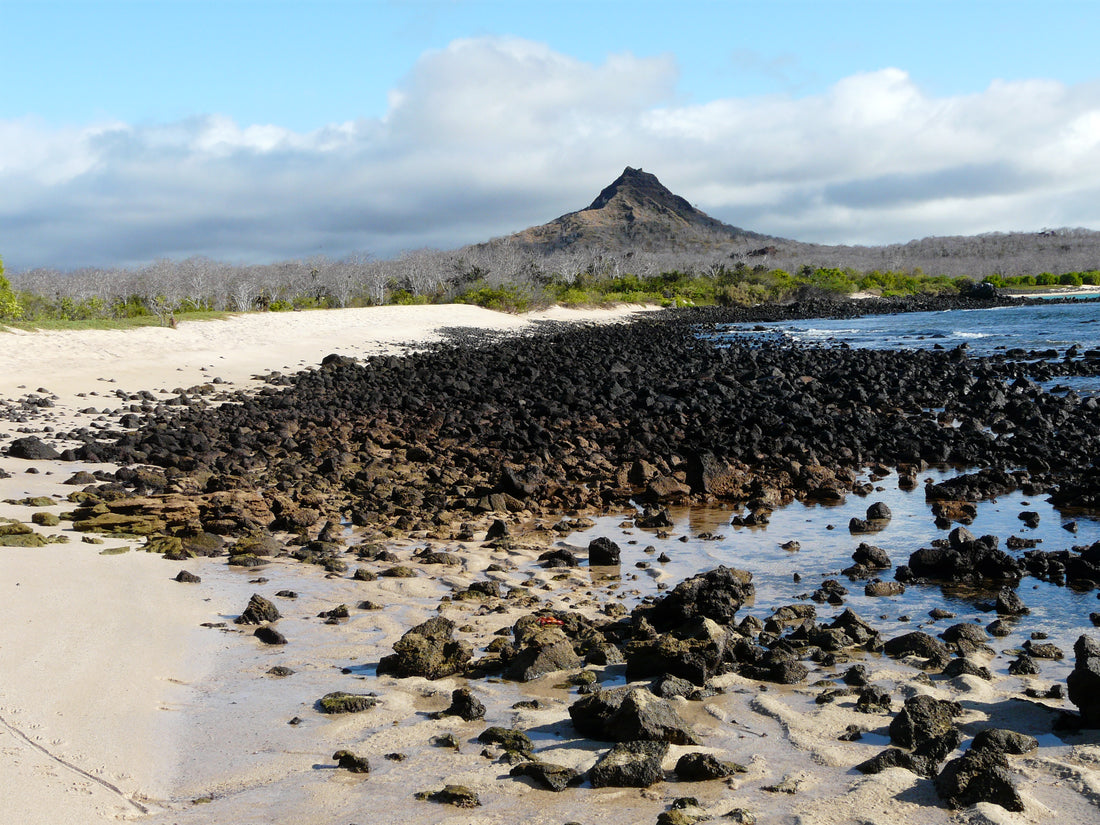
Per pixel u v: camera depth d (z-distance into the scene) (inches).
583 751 225.6
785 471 654.5
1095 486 549.3
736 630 324.2
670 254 7829.7
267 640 314.3
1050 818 188.2
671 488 590.6
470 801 198.1
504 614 347.9
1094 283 5684.1
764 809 195.6
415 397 1093.8
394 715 251.8
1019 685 274.7
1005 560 400.8
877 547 441.1
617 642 317.7
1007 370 1273.4
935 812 193.3
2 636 285.6
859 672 277.7
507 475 589.3
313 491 581.3
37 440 685.9
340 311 2340.1
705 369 1397.6
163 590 366.3
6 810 181.9
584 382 1235.9
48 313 2437.3
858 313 3474.4
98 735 225.1
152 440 748.0
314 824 189.0
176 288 2940.5
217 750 226.5
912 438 760.3
